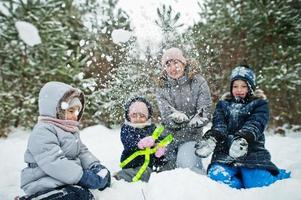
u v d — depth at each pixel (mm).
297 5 8406
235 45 8688
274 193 2463
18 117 7012
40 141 2420
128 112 3340
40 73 7027
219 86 8281
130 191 2660
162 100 3666
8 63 6973
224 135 3105
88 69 7301
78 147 2695
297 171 3527
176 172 2643
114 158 4160
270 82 7539
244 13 8477
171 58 3586
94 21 7668
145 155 3141
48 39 6984
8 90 6859
